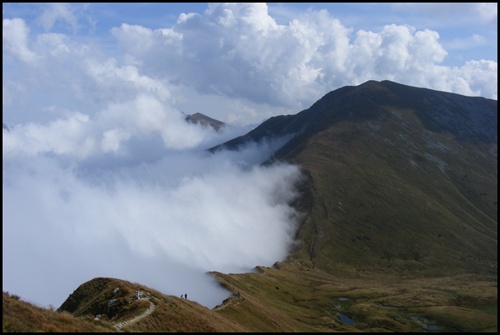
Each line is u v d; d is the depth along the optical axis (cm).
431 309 17888
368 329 16088
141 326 6059
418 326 16462
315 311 17512
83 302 7844
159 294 7800
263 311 11650
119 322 6012
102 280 8419
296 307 17538
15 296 5047
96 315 6762
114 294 7319
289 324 12512
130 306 6725
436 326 16488
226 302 10956
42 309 4931
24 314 4512
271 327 10725
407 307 18612
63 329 4547
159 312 6662
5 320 4197
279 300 17900
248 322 10150
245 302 11344
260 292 17788
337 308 18425
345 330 14988
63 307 8056
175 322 6562
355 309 18088
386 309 18375
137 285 8006
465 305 18812
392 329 16150
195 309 7994
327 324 15412
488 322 16175
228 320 8938
